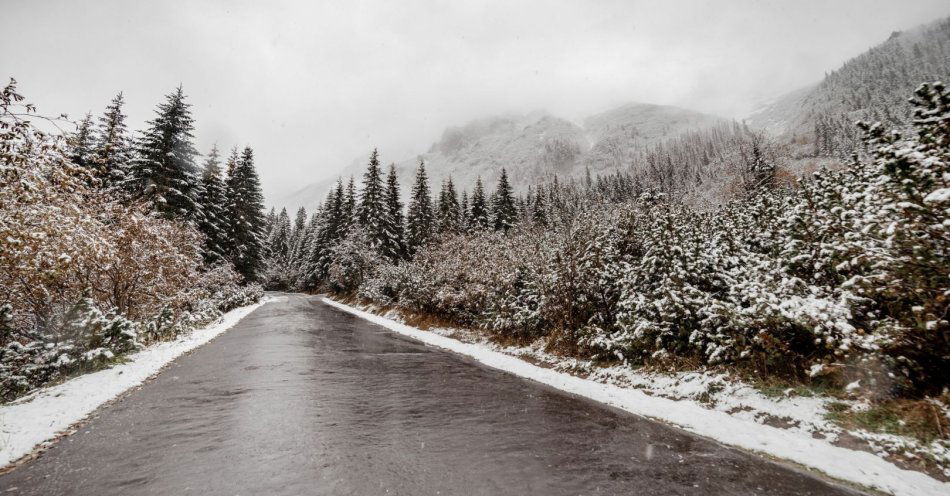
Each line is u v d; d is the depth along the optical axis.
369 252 43.44
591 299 13.34
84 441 5.75
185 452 5.33
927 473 5.01
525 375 11.34
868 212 7.32
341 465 5.01
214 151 40.94
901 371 6.47
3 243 7.19
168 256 16.05
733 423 6.97
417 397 8.51
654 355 9.98
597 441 6.21
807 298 7.81
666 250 10.67
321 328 21.42
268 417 6.84
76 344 10.34
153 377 9.95
